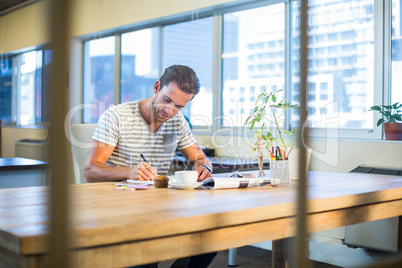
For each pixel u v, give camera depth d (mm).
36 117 6398
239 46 4469
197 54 4871
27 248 908
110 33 6012
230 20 4555
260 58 4273
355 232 2775
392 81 3275
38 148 5969
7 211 1216
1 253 1030
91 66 6301
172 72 2137
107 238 986
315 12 3652
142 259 1065
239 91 4457
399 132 3037
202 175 1942
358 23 3414
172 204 1340
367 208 1703
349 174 2371
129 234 1021
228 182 1738
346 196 1564
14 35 6797
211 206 1302
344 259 2893
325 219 1529
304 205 636
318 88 3656
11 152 6719
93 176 2020
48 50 481
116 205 1314
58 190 485
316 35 3658
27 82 6598
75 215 1135
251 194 1588
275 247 1890
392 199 1780
